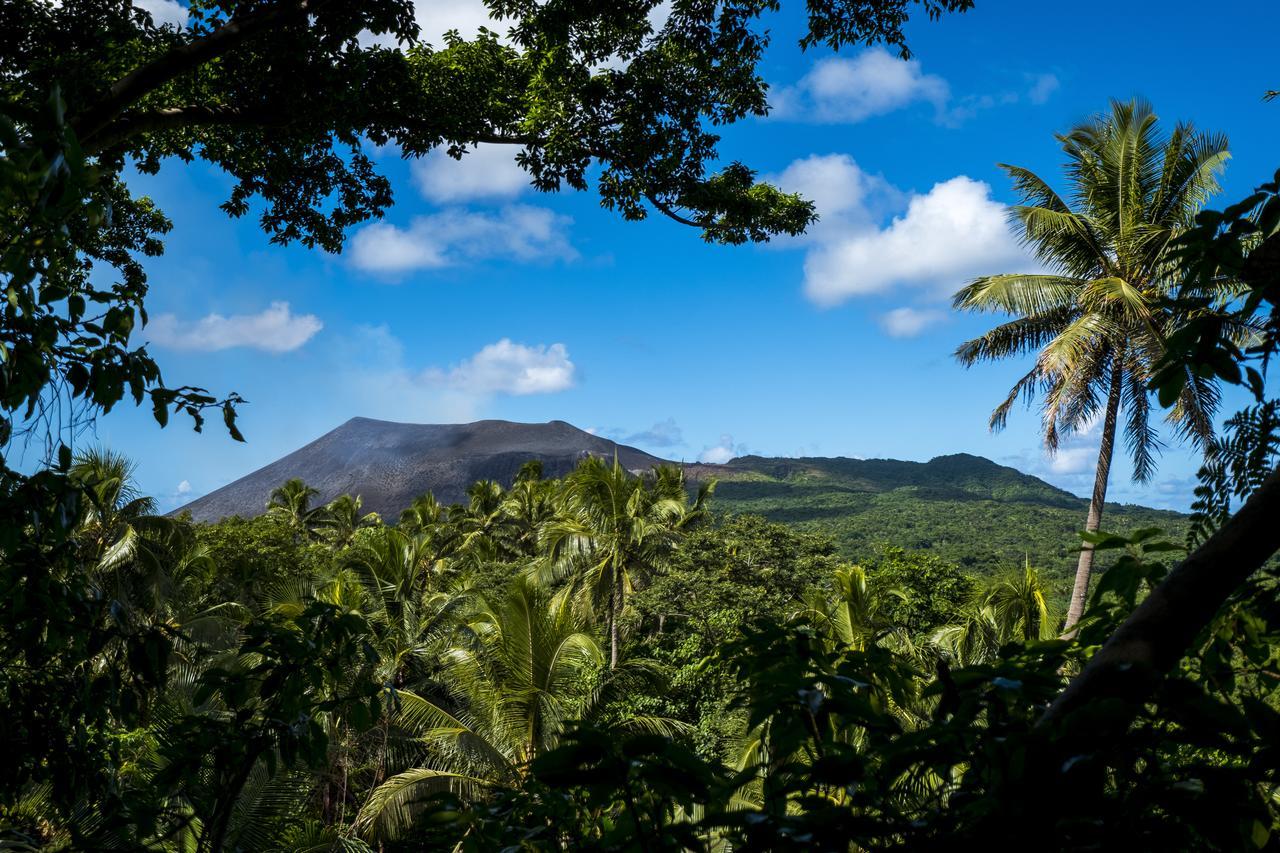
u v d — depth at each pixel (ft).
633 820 3.85
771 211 30.37
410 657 69.97
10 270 6.60
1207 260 4.51
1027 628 62.49
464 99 27.17
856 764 3.65
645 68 26.04
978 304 69.56
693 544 82.23
